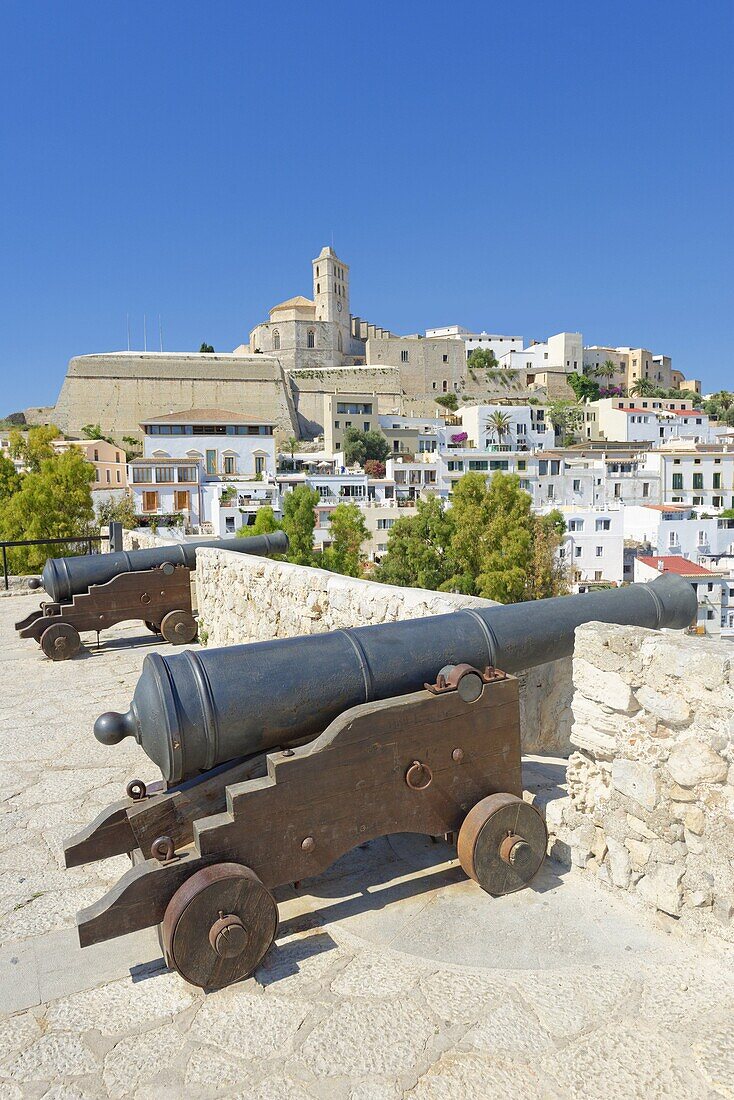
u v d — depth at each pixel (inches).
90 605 316.8
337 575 221.3
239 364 3029.0
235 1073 86.6
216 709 106.3
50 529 762.8
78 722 228.5
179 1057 89.5
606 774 120.8
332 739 110.2
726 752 100.3
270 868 108.0
